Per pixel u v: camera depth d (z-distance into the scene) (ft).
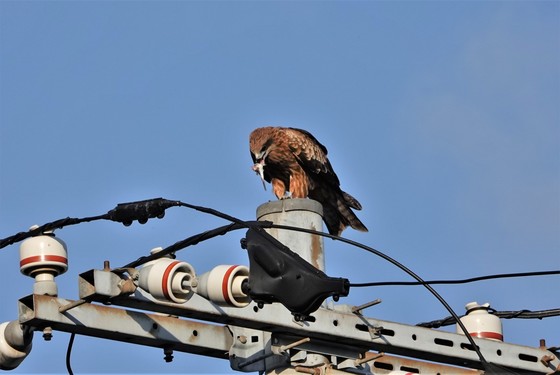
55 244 42.24
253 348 45.78
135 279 40.60
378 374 48.83
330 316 45.24
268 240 39.63
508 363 50.01
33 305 40.29
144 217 41.78
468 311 52.08
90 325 41.50
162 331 43.68
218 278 40.32
